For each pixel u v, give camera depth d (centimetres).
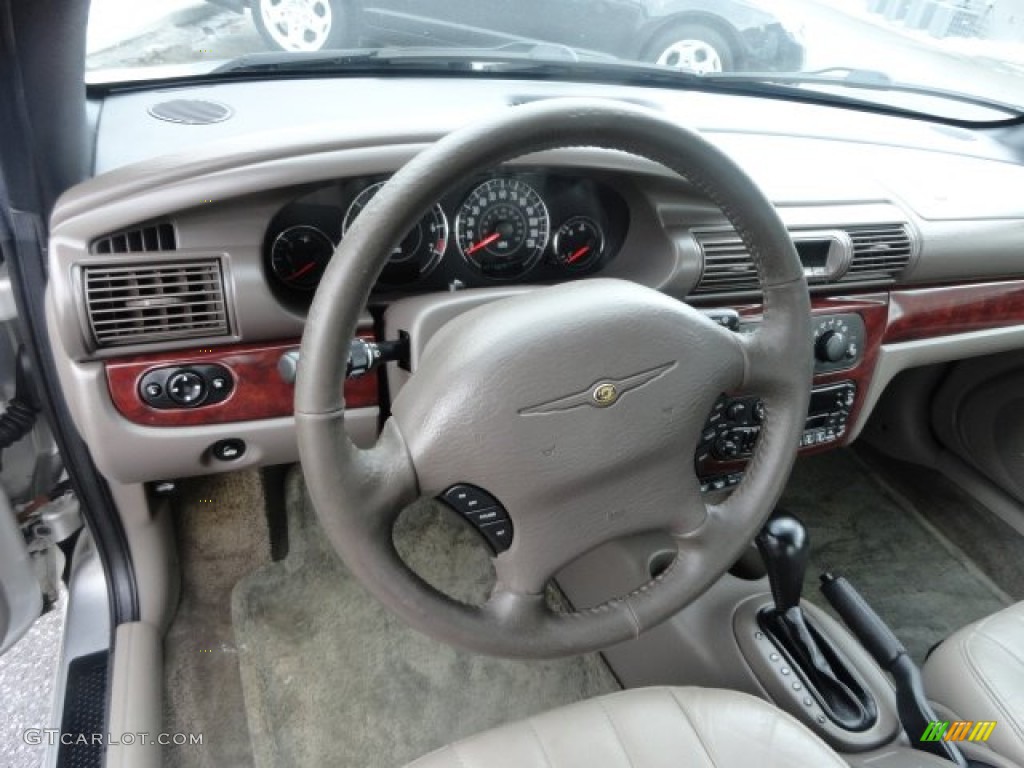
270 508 169
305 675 157
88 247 94
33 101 90
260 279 101
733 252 123
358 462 70
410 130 103
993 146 183
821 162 148
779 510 125
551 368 73
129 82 133
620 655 156
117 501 135
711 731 92
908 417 204
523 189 115
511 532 79
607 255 129
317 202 108
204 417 108
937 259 140
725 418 128
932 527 203
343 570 176
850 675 123
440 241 115
